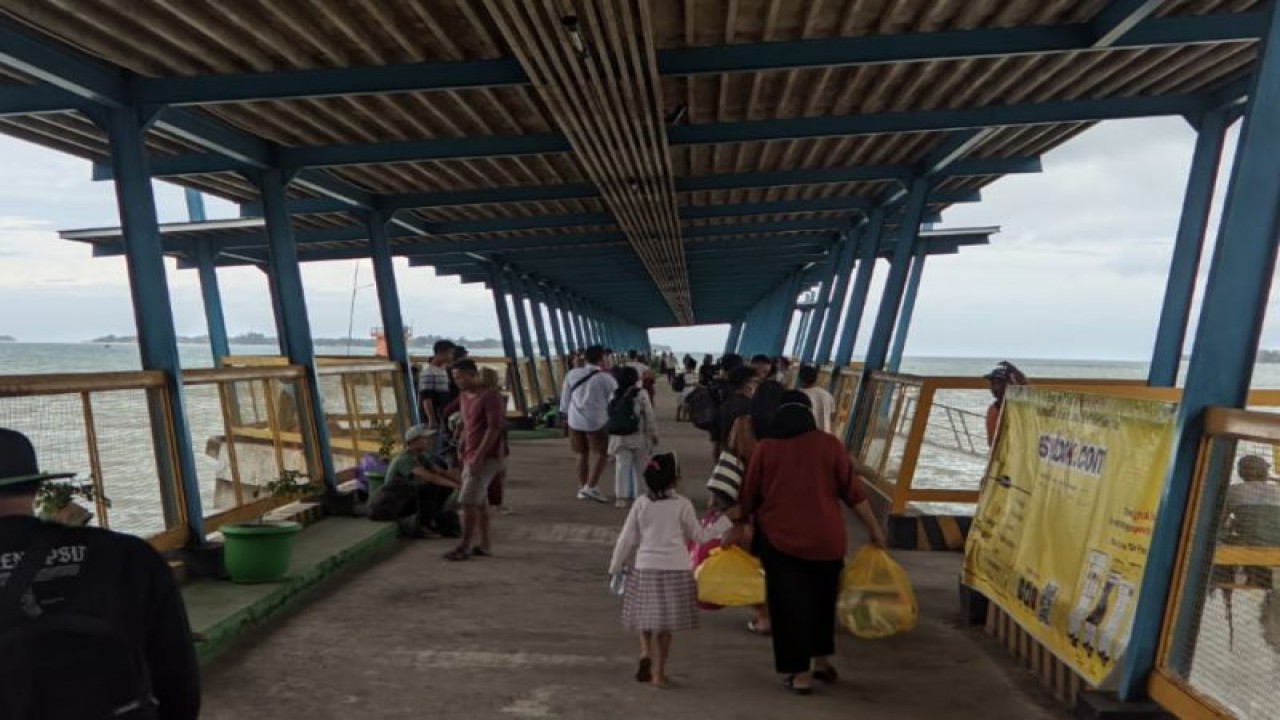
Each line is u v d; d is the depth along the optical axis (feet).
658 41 27.58
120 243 53.93
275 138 37.17
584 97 31.55
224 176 42.50
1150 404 15.98
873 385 41.45
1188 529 14.55
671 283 115.14
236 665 18.78
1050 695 17.11
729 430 30.68
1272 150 15.08
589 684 17.66
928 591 24.93
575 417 40.93
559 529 34.19
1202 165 34.06
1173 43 26.04
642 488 39.34
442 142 38.83
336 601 23.93
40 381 19.45
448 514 33.12
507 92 32.89
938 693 17.24
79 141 34.55
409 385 51.31
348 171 45.50
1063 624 16.97
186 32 25.32
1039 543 18.81
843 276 69.46
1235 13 25.82
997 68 30.96
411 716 16.03
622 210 56.18
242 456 31.50
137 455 23.49
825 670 17.70
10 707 6.52
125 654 6.93
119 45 25.91
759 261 99.45
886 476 34.94
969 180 52.08
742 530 18.43
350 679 17.93
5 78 26.55
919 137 42.37
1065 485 18.38
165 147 36.78
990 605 20.88
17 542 6.84
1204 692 13.60
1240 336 14.89
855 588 20.15
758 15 26.20
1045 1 25.36
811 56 27.66
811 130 36.68
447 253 73.36
